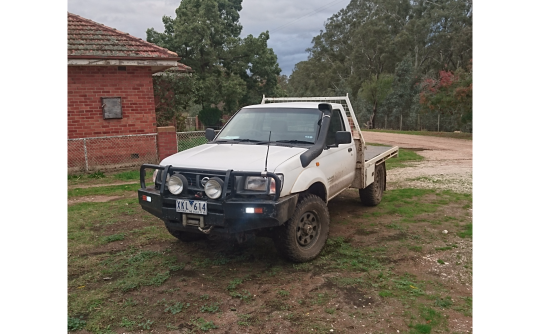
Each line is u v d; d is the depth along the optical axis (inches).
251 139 215.5
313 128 209.9
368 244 214.8
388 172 469.1
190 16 1087.0
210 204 166.1
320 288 163.8
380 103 1911.9
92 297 156.6
